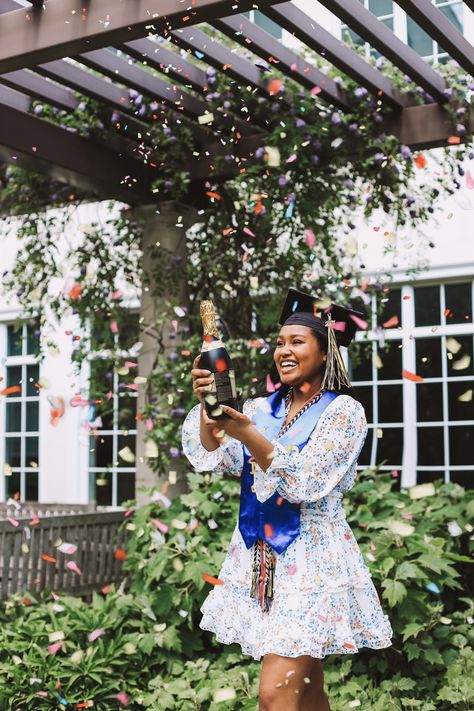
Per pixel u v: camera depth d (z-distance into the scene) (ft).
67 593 14.66
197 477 14.02
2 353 25.36
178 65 13.35
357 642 7.70
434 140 14.16
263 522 7.58
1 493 25.29
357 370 20.99
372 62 14.12
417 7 10.91
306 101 14.11
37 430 24.99
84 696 10.96
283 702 7.24
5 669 11.00
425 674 10.99
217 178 15.88
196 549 12.39
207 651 12.50
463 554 13.38
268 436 8.07
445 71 13.99
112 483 23.91
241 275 16.58
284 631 7.23
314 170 14.84
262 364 16.20
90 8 10.81
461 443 19.88
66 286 15.43
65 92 14.58
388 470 20.58
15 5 11.82
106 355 17.44
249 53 13.93
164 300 16.46
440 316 20.16
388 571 11.22
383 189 15.03
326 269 16.83
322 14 17.46
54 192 16.89
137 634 11.87
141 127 15.25
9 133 13.74
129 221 16.96
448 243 19.80
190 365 15.53
